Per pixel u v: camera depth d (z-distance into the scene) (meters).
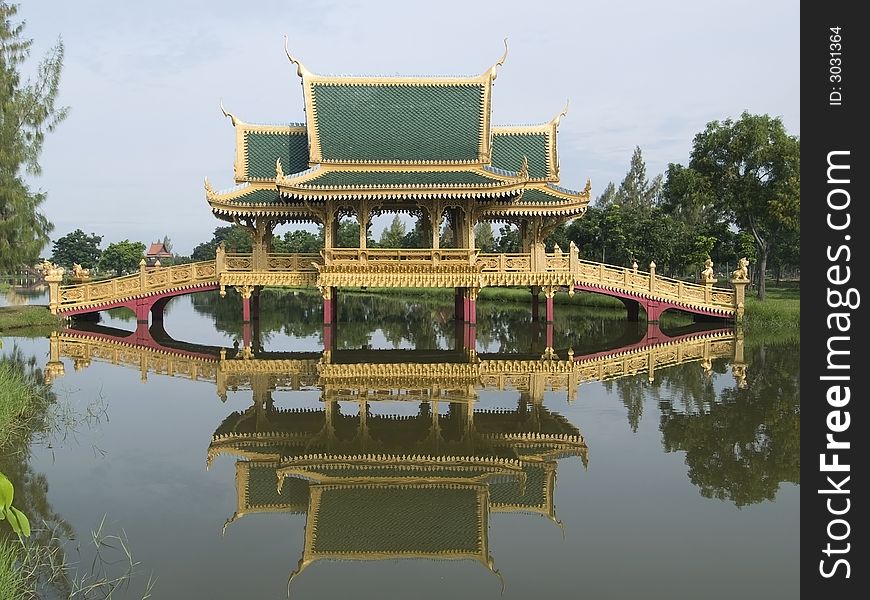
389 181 28.61
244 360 23.11
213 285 30.81
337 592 7.27
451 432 13.59
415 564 7.96
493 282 29.05
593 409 15.48
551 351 25.20
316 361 22.89
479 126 32.00
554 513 9.43
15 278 79.50
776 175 41.62
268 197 31.27
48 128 34.09
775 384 18.45
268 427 14.00
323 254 28.52
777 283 71.75
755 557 8.09
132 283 31.70
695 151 43.72
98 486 10.41
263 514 9.42
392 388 18.16
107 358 23.27
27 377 19.19
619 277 31.06
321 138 31.00
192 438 13.15
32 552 8.10
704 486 10.41
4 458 11.76
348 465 11.59
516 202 30.69
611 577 7.62
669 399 16.55
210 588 7.32
